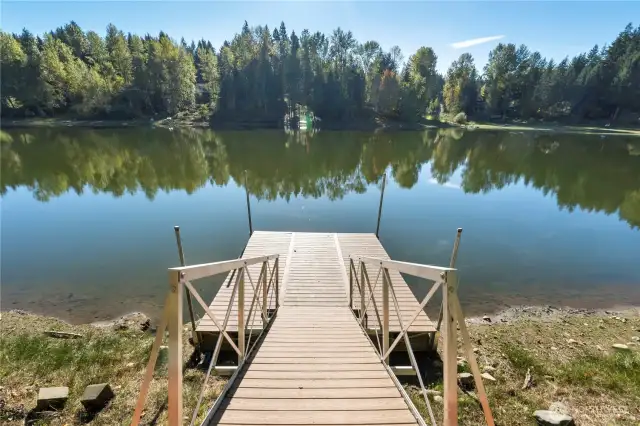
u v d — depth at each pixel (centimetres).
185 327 600
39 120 4859
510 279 821
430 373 484
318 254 862
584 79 5959
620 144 3469
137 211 1316
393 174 2034
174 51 5606
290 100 5453
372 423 243
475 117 6494
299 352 369
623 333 598
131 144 3130
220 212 1311
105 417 367
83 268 839
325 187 1708
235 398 271
